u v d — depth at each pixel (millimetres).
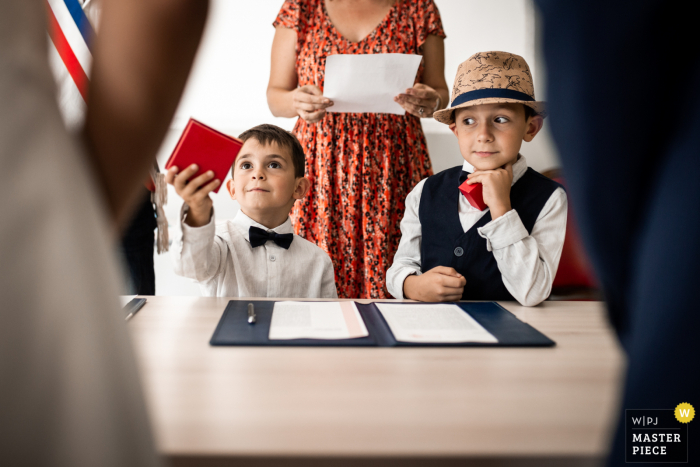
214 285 1260
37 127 216
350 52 1598
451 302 964
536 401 497
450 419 454
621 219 288
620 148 276
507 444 409
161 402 482
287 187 1339
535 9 314
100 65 289
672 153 264
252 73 3266
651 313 257
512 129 1192
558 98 294
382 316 812
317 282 1353
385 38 1603
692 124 257
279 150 1332
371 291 1633
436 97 1519
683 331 244
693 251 245
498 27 3236
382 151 1620
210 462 391
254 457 390
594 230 298
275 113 1690
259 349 648
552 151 320
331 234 1631
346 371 574
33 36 229
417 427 437
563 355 646
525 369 590
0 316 201
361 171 1616
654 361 251
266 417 453
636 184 282
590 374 575
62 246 213
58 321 210
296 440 412
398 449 399
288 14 1641
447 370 583
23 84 216
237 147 946
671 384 246
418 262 1316
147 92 290
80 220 223
